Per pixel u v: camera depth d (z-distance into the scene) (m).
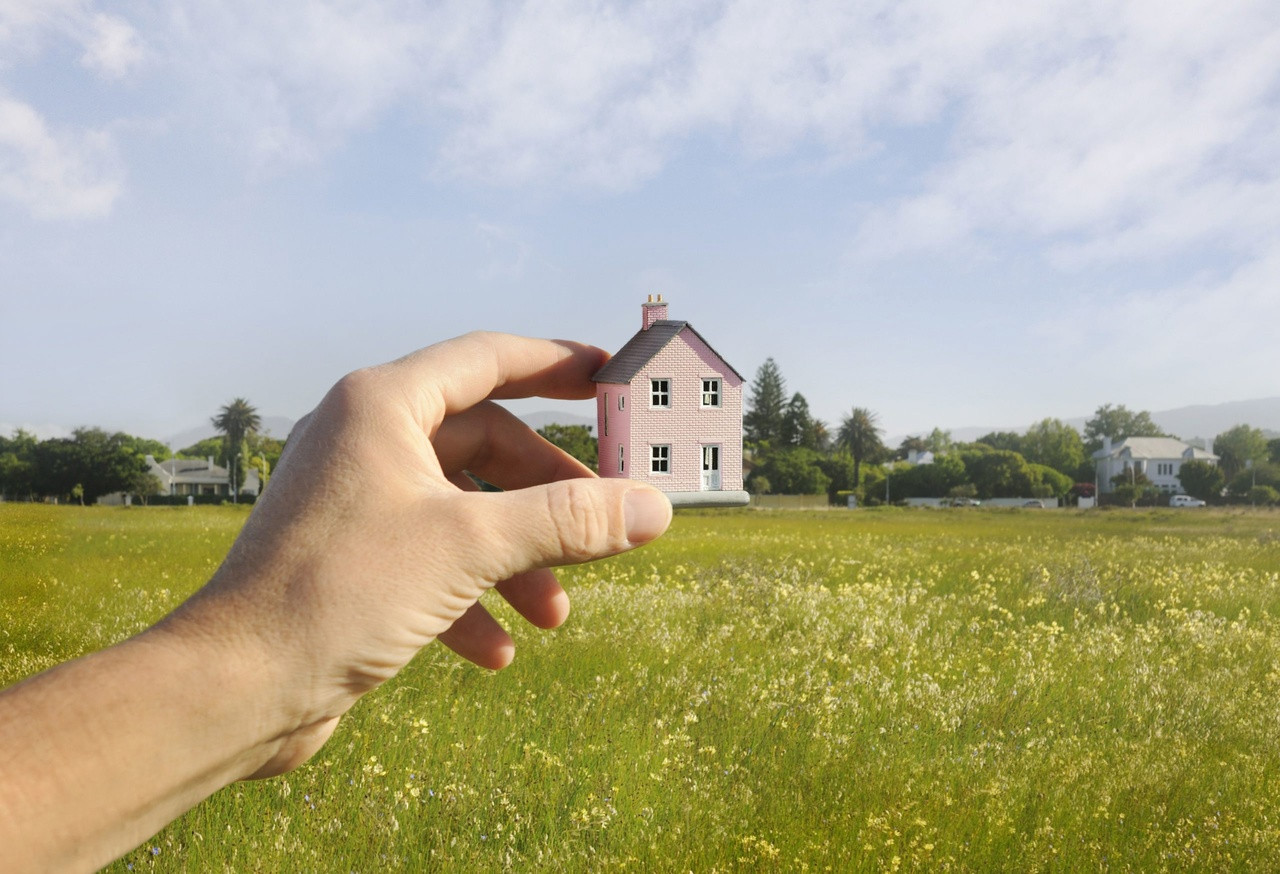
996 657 7.75
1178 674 7.41
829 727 5.34
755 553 17.00
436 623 1.48
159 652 1.27
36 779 1.09
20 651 7.17
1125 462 122.62
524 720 5.24
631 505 1.56
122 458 89.38
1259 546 20.41
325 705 1.40
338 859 3.50
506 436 2.27
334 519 1.47
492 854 3.64
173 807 1.25
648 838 3.80
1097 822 4.25
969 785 4.60
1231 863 3.88
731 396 2.22
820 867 3.57
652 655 7.09
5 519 21.97
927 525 33.16
